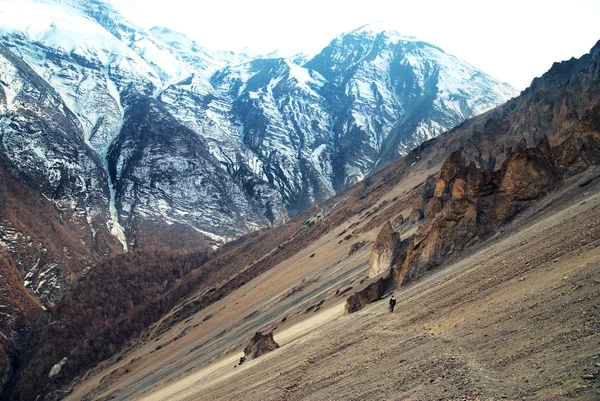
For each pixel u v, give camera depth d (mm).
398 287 58219
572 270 26094
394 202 149750
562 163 56750
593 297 21359
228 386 51406
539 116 101312
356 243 116000
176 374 113562
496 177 60688
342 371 32500
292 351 51125
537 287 26859
